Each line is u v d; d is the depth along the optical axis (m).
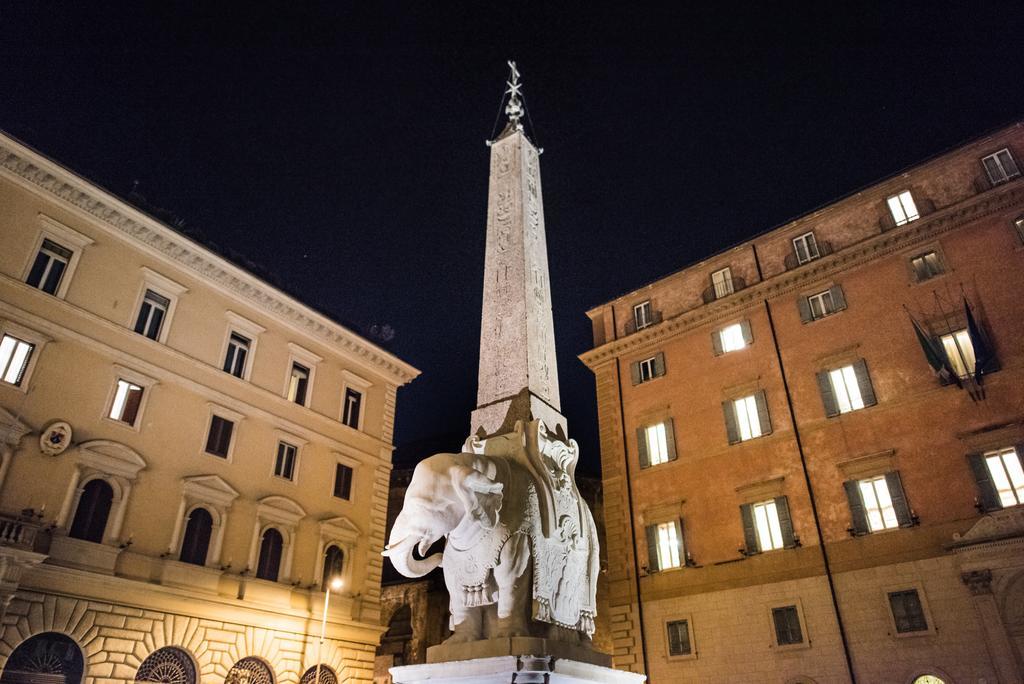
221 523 20.09
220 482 20.33
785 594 18.59
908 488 17.72
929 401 18.20
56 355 17.75
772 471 20.17
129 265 20.17
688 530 21.11
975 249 18.92
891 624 16.75
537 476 7.75
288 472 22.91
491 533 7.00
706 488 21.27
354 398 26.50
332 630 22.09
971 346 18.16
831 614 17.69
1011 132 19.48
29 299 17.58
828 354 20.44
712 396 22.41
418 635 30.19
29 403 16.84
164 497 18.92
